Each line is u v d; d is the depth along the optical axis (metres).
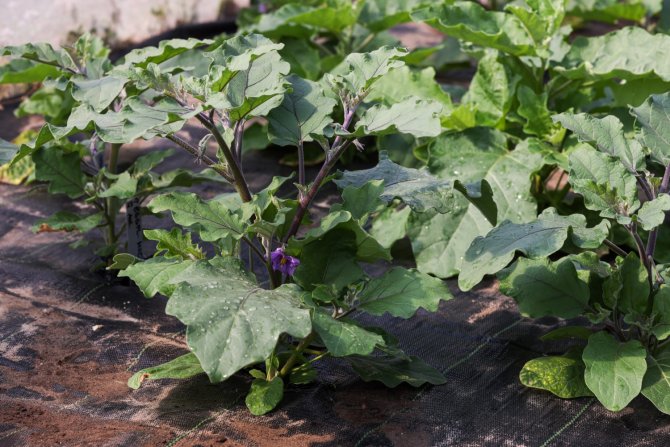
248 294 2.58
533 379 2.76
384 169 2.80
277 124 2.74
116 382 2.79
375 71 2.69
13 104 3.90
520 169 3.12
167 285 2.64
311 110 2.76
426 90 3.32
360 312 3.00
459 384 2.80
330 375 2.80
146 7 4.28
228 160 2.68
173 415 2.70
